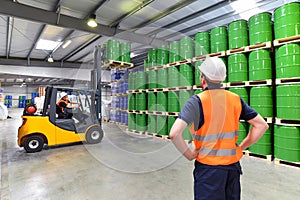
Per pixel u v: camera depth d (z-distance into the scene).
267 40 3.25
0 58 9.40
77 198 2.07
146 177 2.59
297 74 2.90
